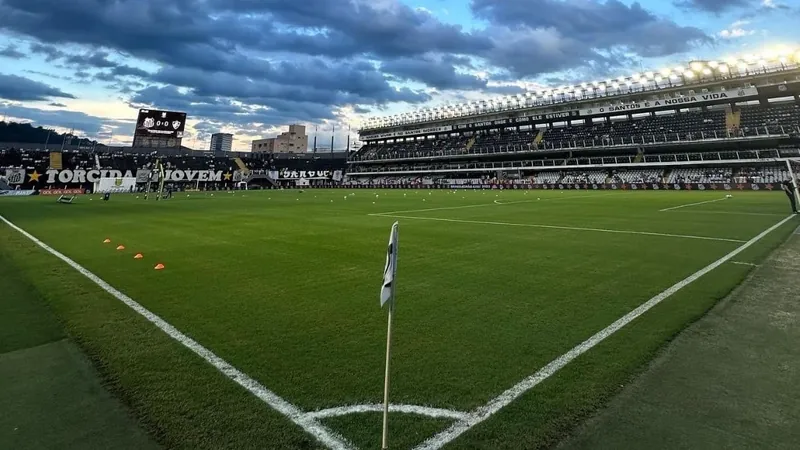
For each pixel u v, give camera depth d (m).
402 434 2.99
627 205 25.48
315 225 15.98
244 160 77.62
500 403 3.40
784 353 4.30
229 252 10.25
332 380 3.79
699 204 25.59
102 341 4.69
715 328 5.03
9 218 18.56
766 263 8.62
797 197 20.59
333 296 6.51
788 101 51.16
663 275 7.71
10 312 5.69
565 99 66.38
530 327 5.11
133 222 16.97
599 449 2.82
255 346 4.56
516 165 68.75
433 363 4.13
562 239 12.14
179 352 4.40
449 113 80.50
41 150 59.69
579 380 3.77
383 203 29.47
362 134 97.19
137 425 3.10
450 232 13.80
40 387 3.64
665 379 3.78
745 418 3.16
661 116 59.38
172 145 72.69
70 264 8.85
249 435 2.99
